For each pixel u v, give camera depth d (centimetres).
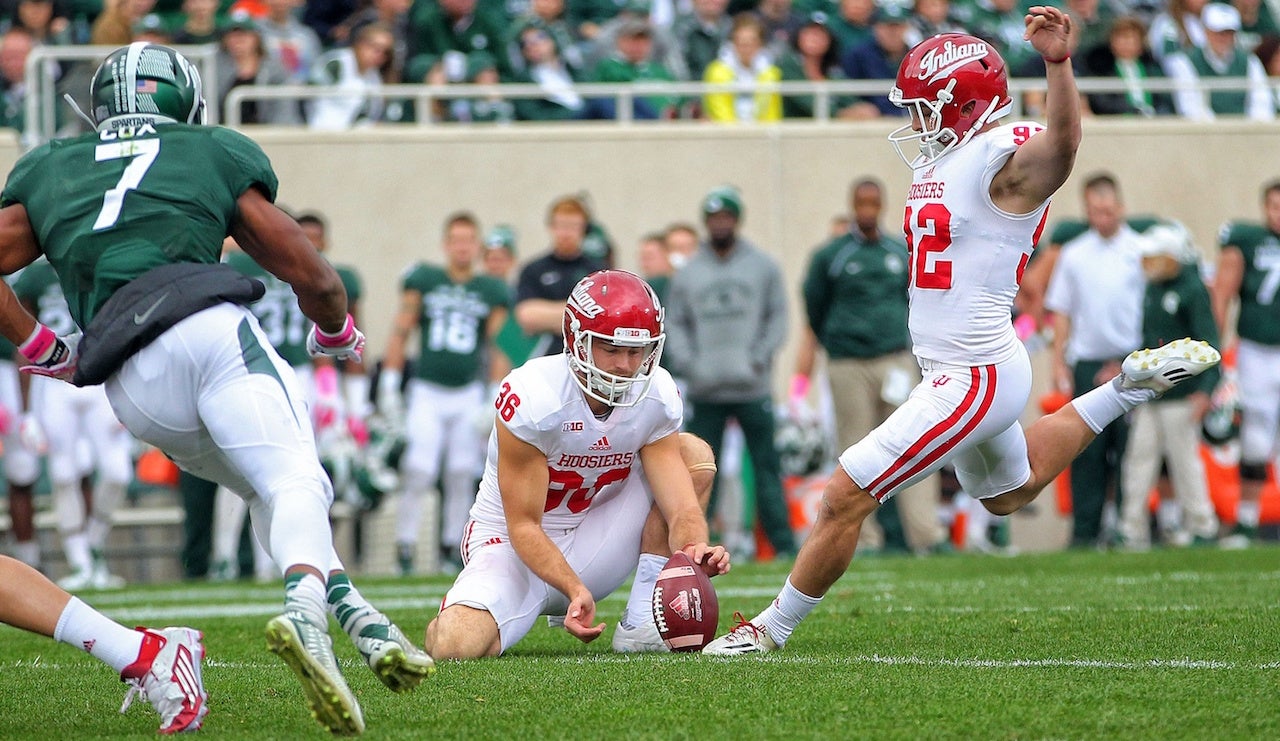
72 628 1032
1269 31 4766
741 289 3045
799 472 3403
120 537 3491
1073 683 1173
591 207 4088
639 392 1396
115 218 1059
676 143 4112
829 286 3092
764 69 4231
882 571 2680
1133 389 1443
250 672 1386
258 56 3950
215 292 1030
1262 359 3388
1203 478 3203
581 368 1365
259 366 1034
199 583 2912
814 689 1160
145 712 1159
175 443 1052
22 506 3023
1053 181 1315
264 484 1019
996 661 1330
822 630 1656
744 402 3056
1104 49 4297
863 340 3055
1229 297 3406
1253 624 1589
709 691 1161
